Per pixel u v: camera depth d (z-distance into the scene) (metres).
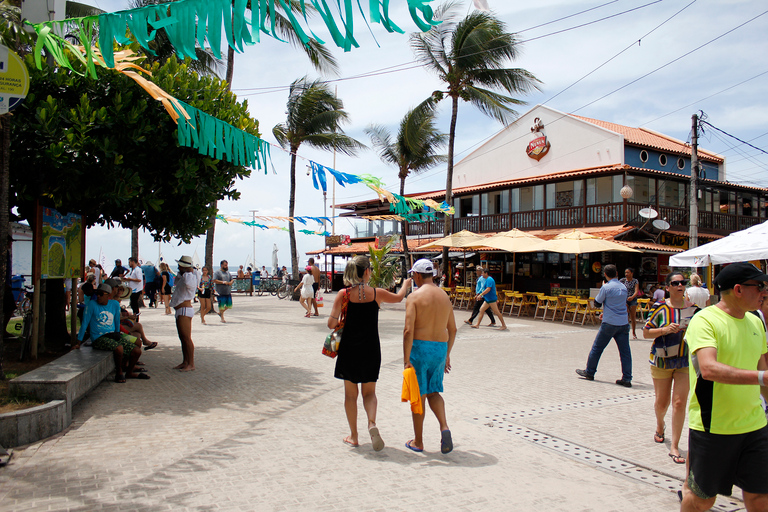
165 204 8.30
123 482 3.92
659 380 5.13
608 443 5.14
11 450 4.46
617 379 8.20
